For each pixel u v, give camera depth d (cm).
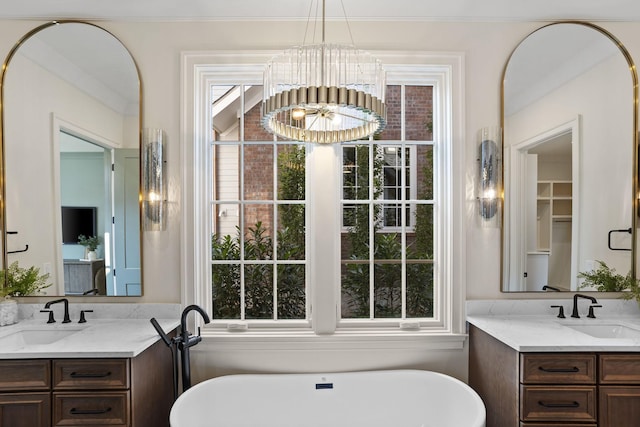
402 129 215
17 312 193
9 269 199
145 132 199
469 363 201
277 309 220
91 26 200
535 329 173
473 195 203
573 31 204
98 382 150
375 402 194
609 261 203
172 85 202
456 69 201
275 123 145
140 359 159
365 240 218
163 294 201
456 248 201
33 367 149
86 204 202
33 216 201
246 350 200
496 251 203
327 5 195
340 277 211
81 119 201
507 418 162
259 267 220
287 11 197
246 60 201
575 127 204
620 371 151
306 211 213
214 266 218
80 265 201
